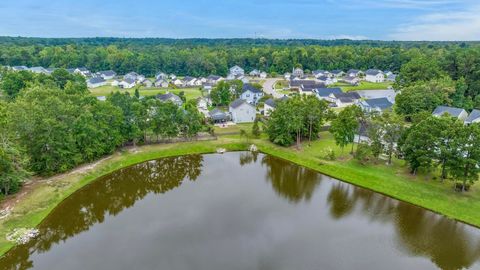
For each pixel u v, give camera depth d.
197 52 192.88
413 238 34.91
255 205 42.16
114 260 30.75
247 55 196.75
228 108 90.88
